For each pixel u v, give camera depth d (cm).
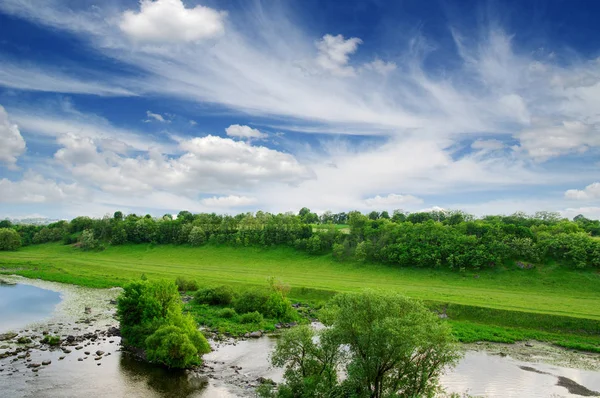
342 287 10206
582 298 9269
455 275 11781
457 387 4634
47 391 4056
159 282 6172
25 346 5431
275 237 17250
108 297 9325
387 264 13300
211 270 13662
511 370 5284
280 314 7725
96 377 4466
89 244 19200
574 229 15175
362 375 3284
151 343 5031
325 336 3672
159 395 4075
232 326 6975
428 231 13812
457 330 7119
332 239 15812
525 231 12888
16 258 16262
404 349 3077
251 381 4541
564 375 5150
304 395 3494
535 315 7450
